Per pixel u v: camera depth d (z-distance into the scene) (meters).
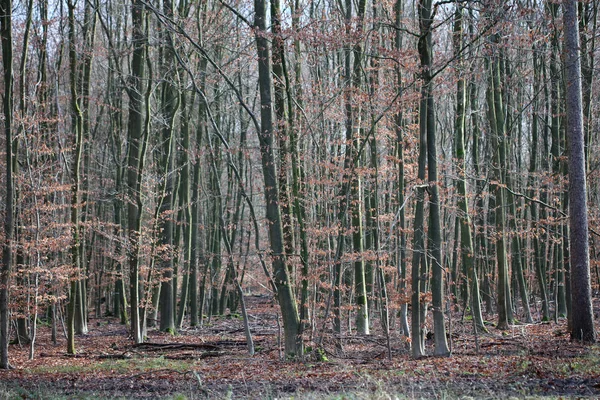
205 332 26.86
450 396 10.05
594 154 23.44
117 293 36.25
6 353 16.44
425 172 16.75
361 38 16.03
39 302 19.50
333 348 18.28
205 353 18.98
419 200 16.09
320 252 17.09
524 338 18.61
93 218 26.52
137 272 22.61
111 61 31.64
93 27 25.98
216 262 33.84
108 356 18.97
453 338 19.70
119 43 28.42
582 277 16.25
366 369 14.03
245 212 41.59
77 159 20.12
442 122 29.58
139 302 24.03
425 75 15.82
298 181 17.75
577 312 16.31
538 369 12.13
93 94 34.38
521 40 14.94
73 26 22.70
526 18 14.59
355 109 19.00
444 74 18.14
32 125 19.31
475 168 25.75
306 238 17.00
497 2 13.91
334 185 18.19
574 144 16.33
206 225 35.12
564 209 20.73
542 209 25.72
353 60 21.94
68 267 19.42
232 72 26.44
